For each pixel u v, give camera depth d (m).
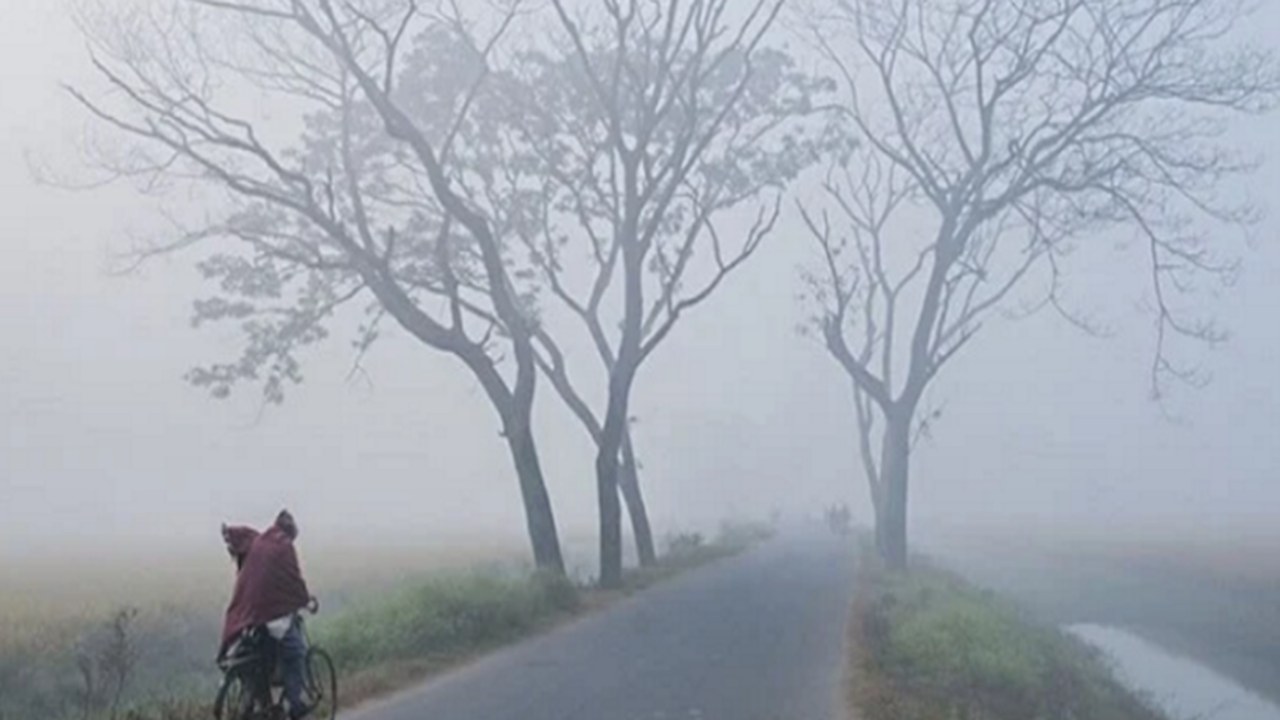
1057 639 35.19
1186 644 40.34
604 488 40.41
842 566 51.12
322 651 16.53
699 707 18.22
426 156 36.66
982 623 28.09
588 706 18.23
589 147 45.34
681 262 43.28
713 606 33.50
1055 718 22.67
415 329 37.94
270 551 15.73
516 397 38.66
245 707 15.55
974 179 47.16
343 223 38.56
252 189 36.62
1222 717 28.66
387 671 20.94
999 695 22.91
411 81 41.88
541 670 21.91
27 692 21.28
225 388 41.62
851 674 21.59
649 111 40.62
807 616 30.97
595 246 46.94
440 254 37.62
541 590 31.27
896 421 50.44
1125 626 44.44
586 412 43.16
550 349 44.72
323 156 40.56
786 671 21.81
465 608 26.28
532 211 45.06
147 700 18.64
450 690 19.75
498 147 44.44
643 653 24.11
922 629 26.06
